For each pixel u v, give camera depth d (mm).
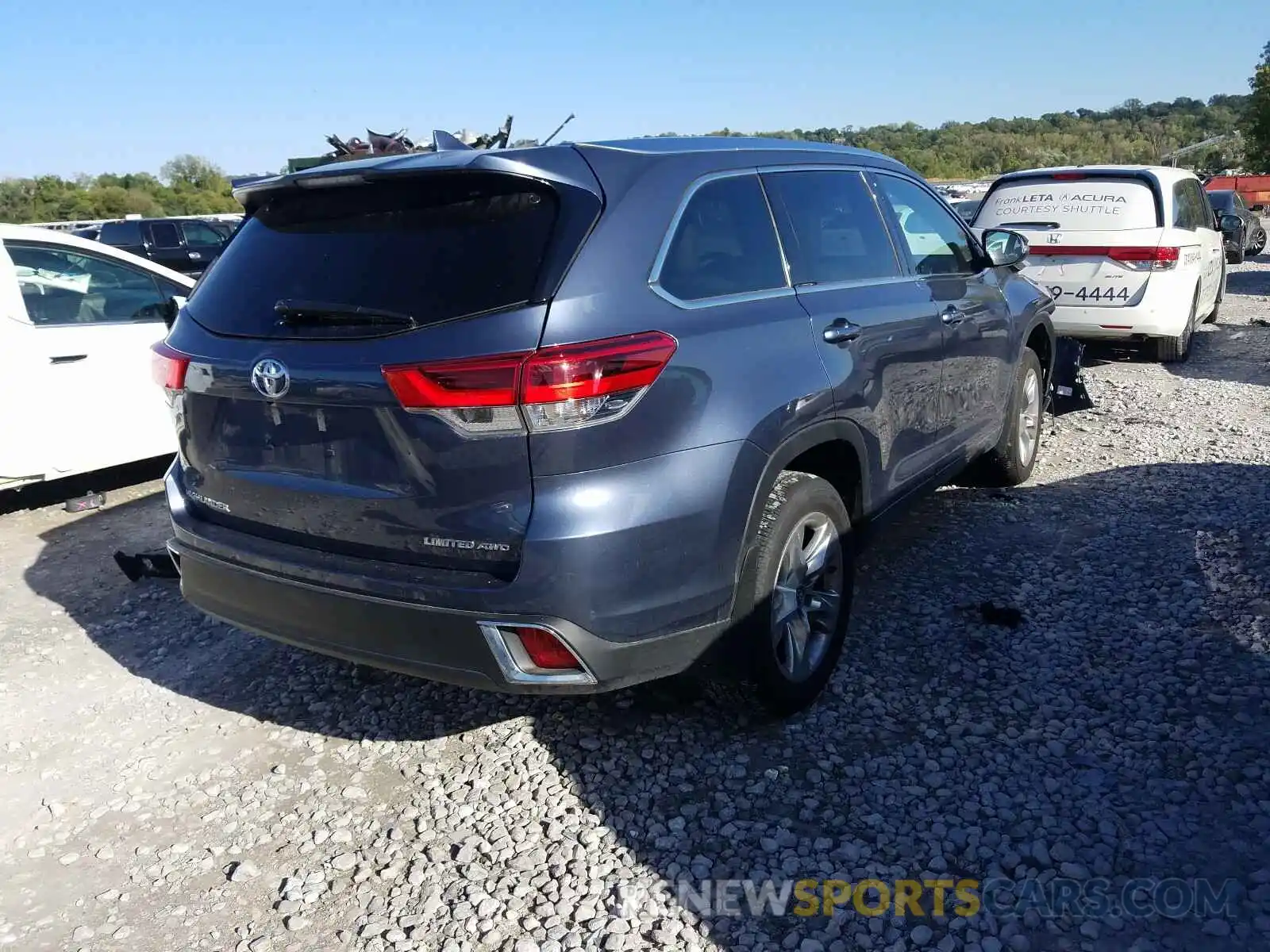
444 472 2680
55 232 6078
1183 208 9148
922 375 4113
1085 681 3641
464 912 2670
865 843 2855
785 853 2832
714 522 2922
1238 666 3670
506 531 2668
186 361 3205
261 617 3172
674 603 2871
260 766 3416
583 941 2545
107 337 6133
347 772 3355
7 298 5750
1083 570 4582
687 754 3316
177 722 3736
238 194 3281
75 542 5754
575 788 3178
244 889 2822
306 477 2963
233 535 3236
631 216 2912
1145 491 5617
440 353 2621
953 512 5434
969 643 3959
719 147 3428
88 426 6055
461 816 3078
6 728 3730
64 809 3229
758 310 3227
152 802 3246
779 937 2529
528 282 2678
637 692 3711
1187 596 4246
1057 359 7160
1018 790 3045
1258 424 7008
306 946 2590
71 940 2648
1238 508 5238
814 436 3320
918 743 3312
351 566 2906
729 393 2977
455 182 2861
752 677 3246
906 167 4648
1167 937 2461
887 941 2500
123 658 4277
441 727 3594
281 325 2992
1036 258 8953
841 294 3664
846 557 3643
